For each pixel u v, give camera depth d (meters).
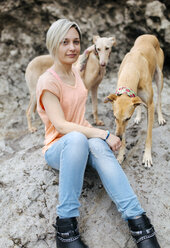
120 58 4.24
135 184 2.27
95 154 1.79
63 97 1.92
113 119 3.28
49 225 2.01
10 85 3.99
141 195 2.17
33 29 4.25
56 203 2.15
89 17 4.17
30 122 3.29
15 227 2.01
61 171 1.73
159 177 2.32
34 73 3.34
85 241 1.88
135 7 3.93
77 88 1.98
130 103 2.30
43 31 4.27
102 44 3.01
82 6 4.16
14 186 2.33
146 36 3.16
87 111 3.52
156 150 2.62
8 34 4.20
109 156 1.79
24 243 1.91
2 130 3.31
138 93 2.62
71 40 1.82
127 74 2.51
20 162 2.62
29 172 2.46
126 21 4.09
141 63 2.64
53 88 1.85
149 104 2.62
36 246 1.89
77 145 1.70
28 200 2.19
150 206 2.07
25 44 4.25
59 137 2.05
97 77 3.20
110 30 4.20
